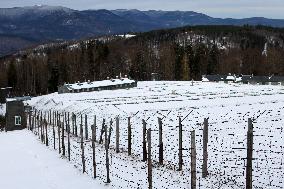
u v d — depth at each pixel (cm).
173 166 3594
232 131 5347
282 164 3466
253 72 19738
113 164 3856
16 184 3584
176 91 12162
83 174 3634
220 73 19462
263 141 4578
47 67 18700
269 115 7238
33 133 7294
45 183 3516
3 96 15238
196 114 7681
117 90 13275
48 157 4681
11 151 5384
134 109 8525
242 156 3859
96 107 9050
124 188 3039
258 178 3105
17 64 19962
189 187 2872
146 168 3572
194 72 18688
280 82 14625
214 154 4028
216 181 3000
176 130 5884
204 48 19762
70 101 10762
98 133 6306
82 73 19050
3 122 10162
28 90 18050
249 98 9900
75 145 5247
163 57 19738
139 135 5691
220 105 8738
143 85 14675
